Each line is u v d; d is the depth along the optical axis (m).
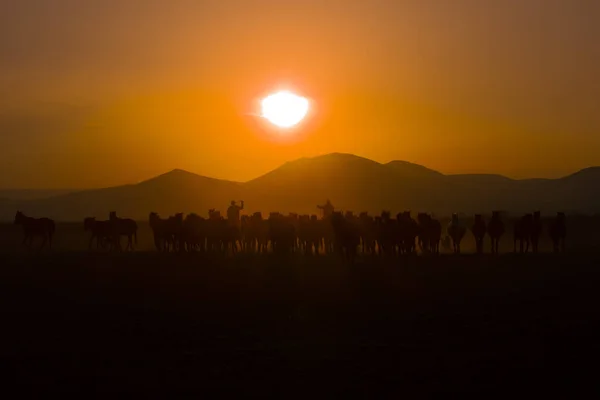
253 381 76.50
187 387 74.88
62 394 73.50
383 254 189.88
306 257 184.75
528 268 152.62
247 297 123.56
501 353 85.12
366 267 158.50
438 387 73.81
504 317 102.69
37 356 86.00
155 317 107.25
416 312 107.50
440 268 155.00
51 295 125.75
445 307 110.69
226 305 116.50
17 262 169.75
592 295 117.88
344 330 97.88
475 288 126.75
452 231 198.50
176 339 94.19
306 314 108.69
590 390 72.94
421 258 178.62
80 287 134.25
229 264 166.75
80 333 97.75
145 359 84.88
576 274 141.62
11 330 99.31
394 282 135.75
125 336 95.94
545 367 79.81
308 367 80.75
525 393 72.19
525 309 107.81
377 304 114.94
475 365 80.69
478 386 74.19
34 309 113.19
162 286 135.38
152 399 71.75
